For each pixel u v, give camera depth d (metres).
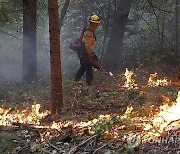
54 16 7.38
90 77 9.97
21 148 5.60
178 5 18.83
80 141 5.51
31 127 6.43
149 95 8.38
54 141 5.66
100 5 18.73
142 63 17.83
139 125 5.82
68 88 9.27
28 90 11.06
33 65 13.84
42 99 9.49
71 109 7.54
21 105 8.82
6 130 6.40
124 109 7.49
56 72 7.46
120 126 5.80
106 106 7.92
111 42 17.47
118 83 11.46
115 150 5.03
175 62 18.05
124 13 17.34
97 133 5.49
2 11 12.91
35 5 13.84
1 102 9.28
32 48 13.84
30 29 13.75
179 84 10.65
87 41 9.69
